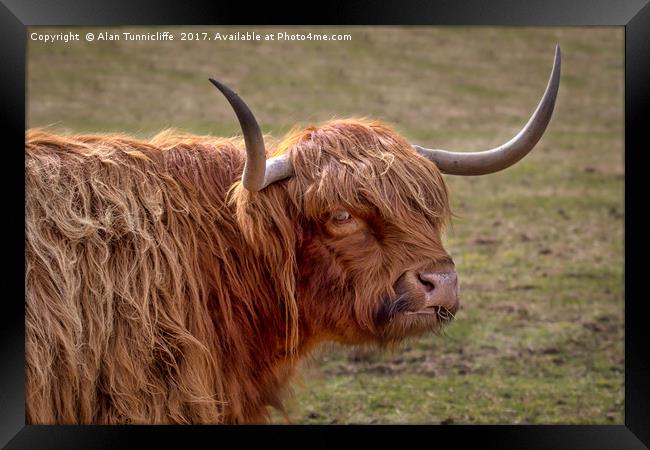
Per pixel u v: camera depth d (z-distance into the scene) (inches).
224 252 319.0
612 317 636.1
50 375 279.6
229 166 334.0
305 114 1168.2
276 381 347.9
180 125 1108.5
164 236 303.6
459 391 517.7
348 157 311.0
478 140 1098.7
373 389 519.5
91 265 287.4
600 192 937.5
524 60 1519.4
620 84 1393.9
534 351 579.5
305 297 320.2
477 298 661.9
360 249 309.7
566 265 737.0
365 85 1346.0
